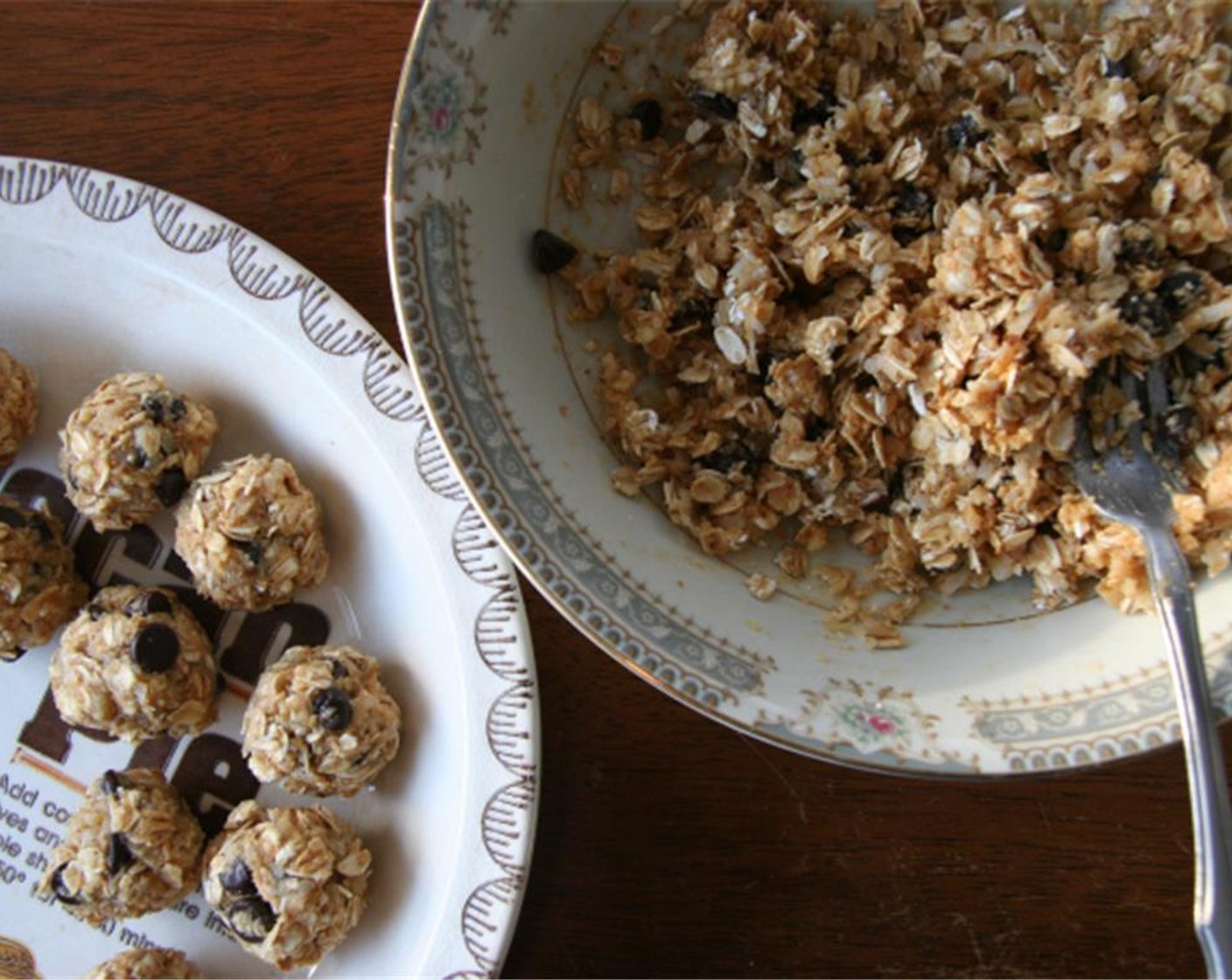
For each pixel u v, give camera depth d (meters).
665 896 0.37
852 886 0.37
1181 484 0.33
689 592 0.34
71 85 0.39
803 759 0.37
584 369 0.36
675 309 0.36
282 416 0.39
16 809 0.39
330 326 0.38
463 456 0.33
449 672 0.38
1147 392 0.33
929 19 0.36
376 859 0.38
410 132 0.33
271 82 0.39
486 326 0.34
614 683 0.38
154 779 0.38
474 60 0.34
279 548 0.37
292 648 0.38
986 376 0.33
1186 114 0.34
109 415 0.38
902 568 0.34
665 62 0.37
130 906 0.37
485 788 0.37
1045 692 0.32
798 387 0.34
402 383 0.38
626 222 0.37
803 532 0.35
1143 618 0.33
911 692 0.33
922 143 0.36
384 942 0.38
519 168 0.35
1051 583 0.34
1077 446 0.33
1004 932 0.37
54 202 0.39
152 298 0.39
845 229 0.35
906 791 0.37
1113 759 0.31
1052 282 0.33
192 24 0.39
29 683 0.39
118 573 0.39
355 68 0.39
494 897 0.36
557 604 0.32
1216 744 0.31
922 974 0.37
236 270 0.38
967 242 0.33
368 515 0.38
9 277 0.39
